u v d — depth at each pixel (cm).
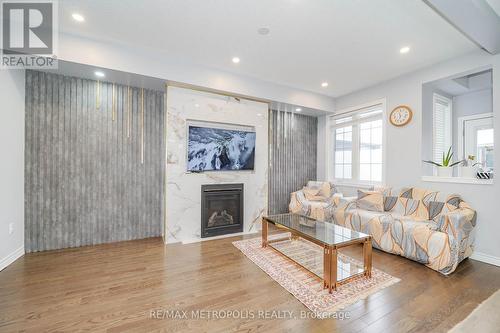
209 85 357
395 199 355
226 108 388
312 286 218
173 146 348
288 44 291
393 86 393
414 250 271
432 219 306
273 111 489
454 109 432
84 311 180
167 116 343
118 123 348
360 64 344
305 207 439
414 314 181
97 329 161
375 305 191
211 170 371
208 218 376
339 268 255
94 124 333
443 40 278
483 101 401
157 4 221
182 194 355
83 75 314
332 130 523
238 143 392
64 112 315
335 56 320
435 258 251
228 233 384
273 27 255
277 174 496
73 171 321
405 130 374
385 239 303
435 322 172
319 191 476
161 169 378
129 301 194
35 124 299
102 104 337
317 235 244
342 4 218
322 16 236
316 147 548
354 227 345
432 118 382
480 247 287
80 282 224
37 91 300
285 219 320
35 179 299
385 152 402
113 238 346
